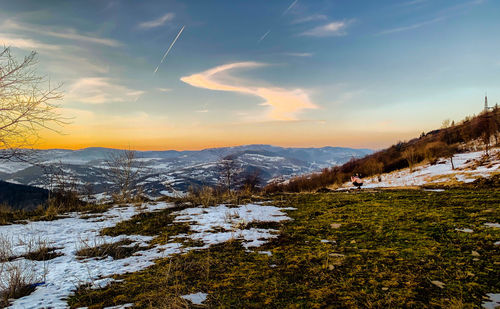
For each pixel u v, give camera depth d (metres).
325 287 2.51
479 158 19.17
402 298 2.20
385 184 20.09
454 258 3.02
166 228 6.08
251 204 9.09
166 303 2.31
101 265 3.76
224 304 2.28
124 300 2.47
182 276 3.01
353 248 3.66
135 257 4.12
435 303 2.11
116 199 11.27
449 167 20.28
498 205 5.72
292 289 2.51
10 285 2.82
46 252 4.57
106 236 5.69
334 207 7.40
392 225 4.77
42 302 2.51
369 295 2.29
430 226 4.49
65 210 9.39
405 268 2.83
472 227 4.19
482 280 2.45
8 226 6.83
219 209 8.31
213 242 4.60
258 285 2.64
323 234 4.60
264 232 5.11
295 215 6.67
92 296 2.63
